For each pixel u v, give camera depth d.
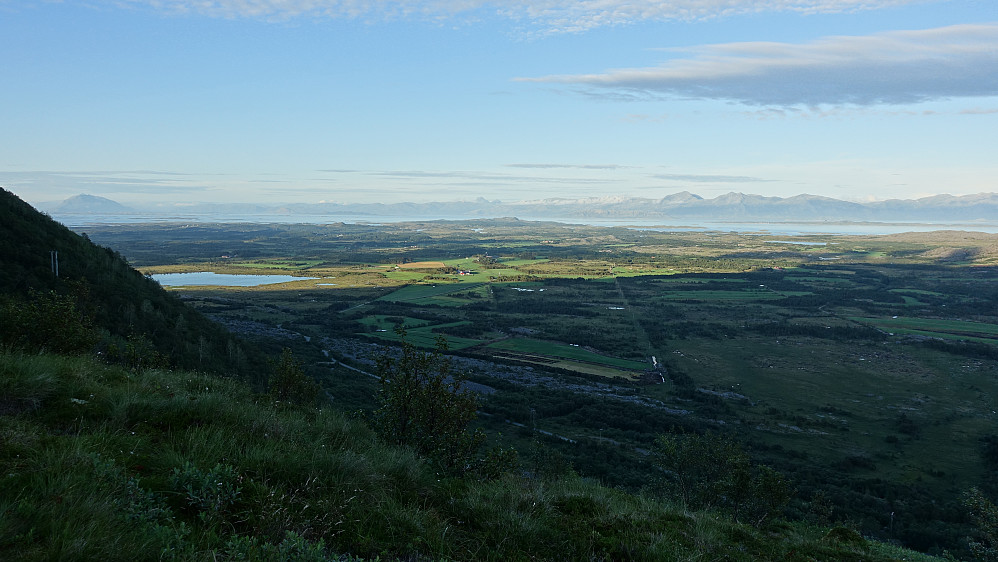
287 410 11.64
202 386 11.83
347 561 5.10
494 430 53.34
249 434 8.12
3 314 13.40
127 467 5.91
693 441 24.17
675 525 8.76
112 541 4.26
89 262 46.75
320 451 7.71
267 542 4.76
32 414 7.10
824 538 11.39
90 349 14.78
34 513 4.36
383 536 5.80
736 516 17.98
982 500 19.86
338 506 6.05
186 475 5.55
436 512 6.87
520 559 6.08
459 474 9.84
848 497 41.28
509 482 9.17
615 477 39.19
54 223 50.41
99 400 8.02
